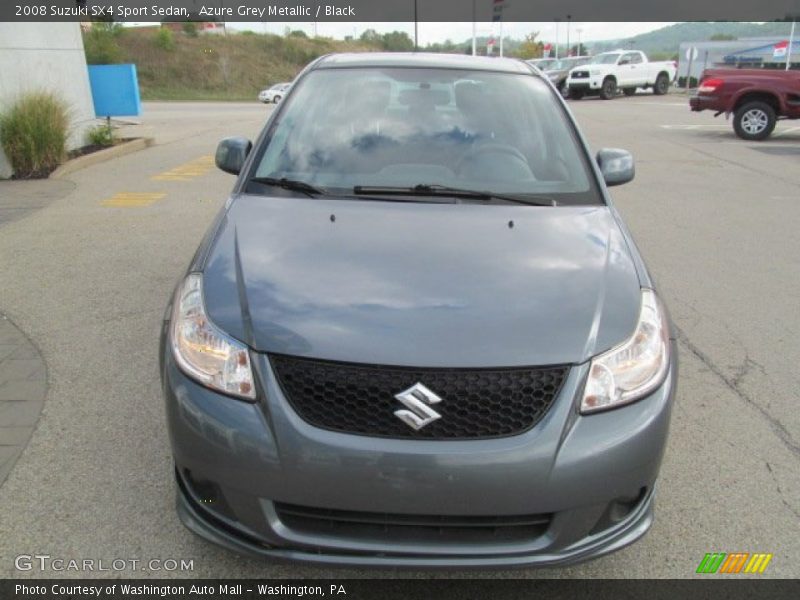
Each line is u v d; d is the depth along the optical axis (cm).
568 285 249
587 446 216
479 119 362
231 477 219
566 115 373
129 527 270
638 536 235
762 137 1460
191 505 239
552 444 214
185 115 2419
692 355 432
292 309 233
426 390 213
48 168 987
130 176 988
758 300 528
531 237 281
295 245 268
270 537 221
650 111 2211
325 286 243
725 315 497
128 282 536
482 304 236
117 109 1241
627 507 235
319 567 221
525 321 230
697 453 328
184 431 227
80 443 322
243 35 6397
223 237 280
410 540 219
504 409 216
